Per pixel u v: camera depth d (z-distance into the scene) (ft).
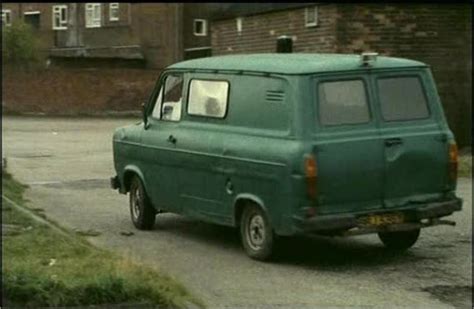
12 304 26.71
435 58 78.07
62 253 35.19
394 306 31.04
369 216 36.22
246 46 88.94
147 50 198.59
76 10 210.59
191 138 40.86
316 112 35.81
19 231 40.24
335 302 31.40
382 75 37.35
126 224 47.34
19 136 111.24
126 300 27.48
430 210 37.42
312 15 78.48
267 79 37.32
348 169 35.81
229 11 91.35
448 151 38.22
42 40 215.92
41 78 161.38
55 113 162.20
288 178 35.29
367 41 76.18
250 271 36.19
